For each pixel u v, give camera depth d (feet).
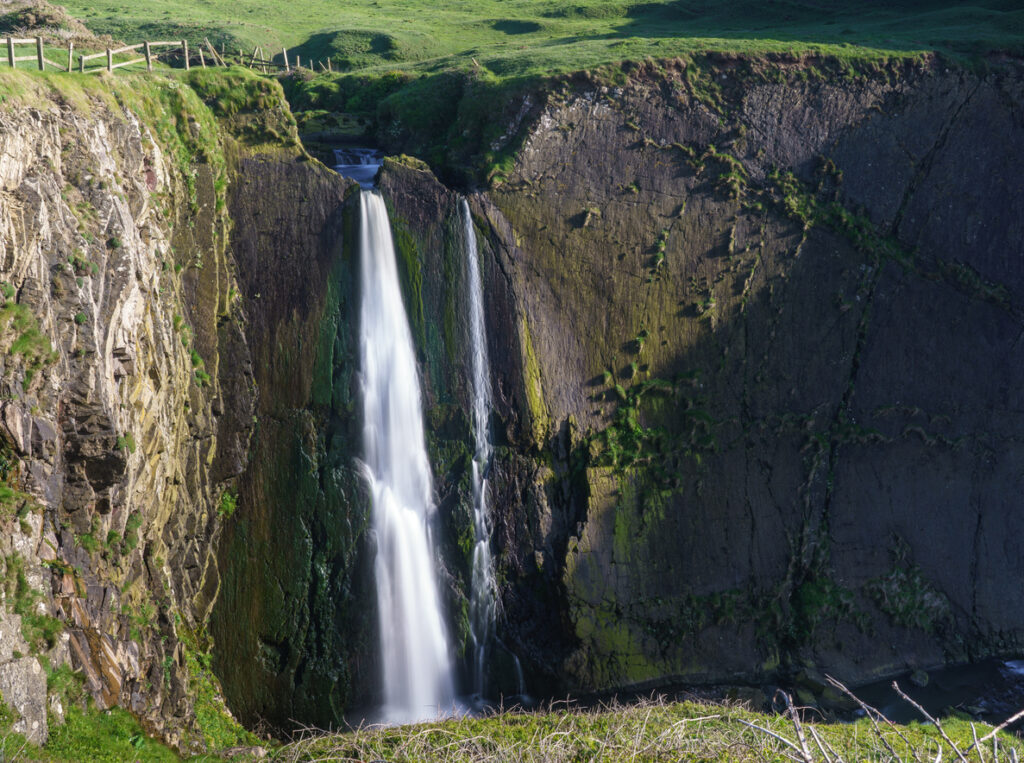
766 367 111.04
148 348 73.10
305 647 92.43
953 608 112.47
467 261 101.86
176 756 58.03
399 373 99.25
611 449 104.68
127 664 59.88
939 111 116.47
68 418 59.41
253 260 95.61
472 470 101.24
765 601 107.34
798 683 103.09
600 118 108.06
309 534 93.91
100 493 61.87
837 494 112.06
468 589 100.37
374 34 169.37
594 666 99.66
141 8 197.06
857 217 113.91
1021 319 118.52
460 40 177.37
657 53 114.11
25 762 42.09
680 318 109.19
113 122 77.71
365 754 53.47
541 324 104.68
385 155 116.06
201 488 87.25
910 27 139.33
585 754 50.93
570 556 101.19
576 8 193.06
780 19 173.68
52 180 62.90
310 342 95.96
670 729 53.11
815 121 113.70
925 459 115.44
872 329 114.42
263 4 214.90
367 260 98.12
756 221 111.75
